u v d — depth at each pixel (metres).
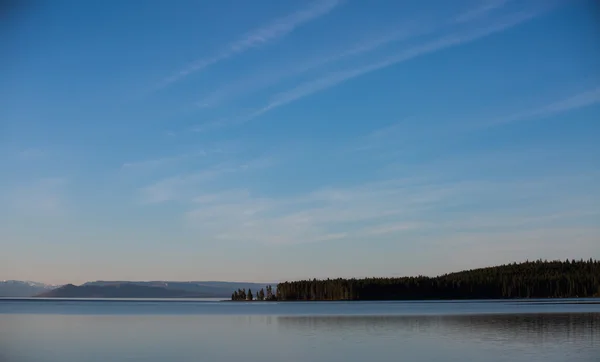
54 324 67.12
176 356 35.56
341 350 38.09
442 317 77.12
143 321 74.50
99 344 42.50
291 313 103.12
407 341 43.19
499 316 76.81
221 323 68.75
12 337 48.47
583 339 42.44
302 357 34.84
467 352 36.00
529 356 33.84
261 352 37.31
